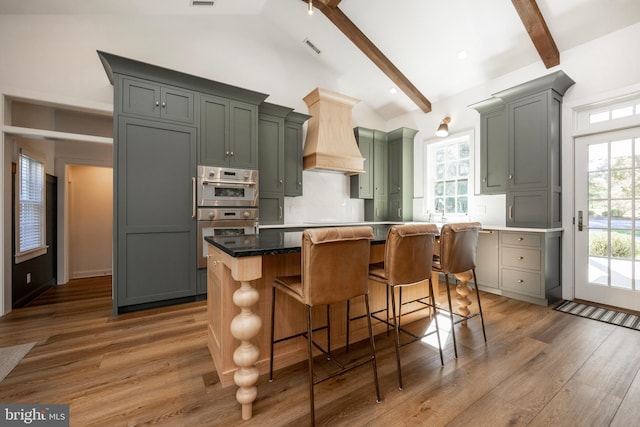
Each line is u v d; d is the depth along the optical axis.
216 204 3.14
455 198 4.39
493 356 1.93
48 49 2.88
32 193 3.30
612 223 2.93
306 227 4.01
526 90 3.22
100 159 4.02
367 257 1.49
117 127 2.63
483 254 3.49
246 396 1.35
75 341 2.15
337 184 4.89
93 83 3.05
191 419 1.35
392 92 4.72
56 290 3.64
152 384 1.62
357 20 3.55
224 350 1.62
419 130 4.88
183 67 3.49
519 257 3.13
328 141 4.08
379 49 3.91
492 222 3.82
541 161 3.13
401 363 1.85
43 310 2.84
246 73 3.93
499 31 3.20
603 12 2.73
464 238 2.02
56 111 3.59
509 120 3.40
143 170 2.76
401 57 3.96
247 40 3.93
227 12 3.67
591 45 2.99
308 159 4.14
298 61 4.38
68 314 2.72
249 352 1.37
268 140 3.78
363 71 4.49
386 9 3.31
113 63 2.60
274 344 1.79
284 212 4.25
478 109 3.81
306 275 1.33
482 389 1.57
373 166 4.96
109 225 4.80
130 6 3.07
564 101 3.20
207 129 3.09
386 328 2.34
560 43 3.12
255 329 1.39
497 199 3.77
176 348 2.05
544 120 3.10
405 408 1.42
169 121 2.88
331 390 1.57
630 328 2.37
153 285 2.82
